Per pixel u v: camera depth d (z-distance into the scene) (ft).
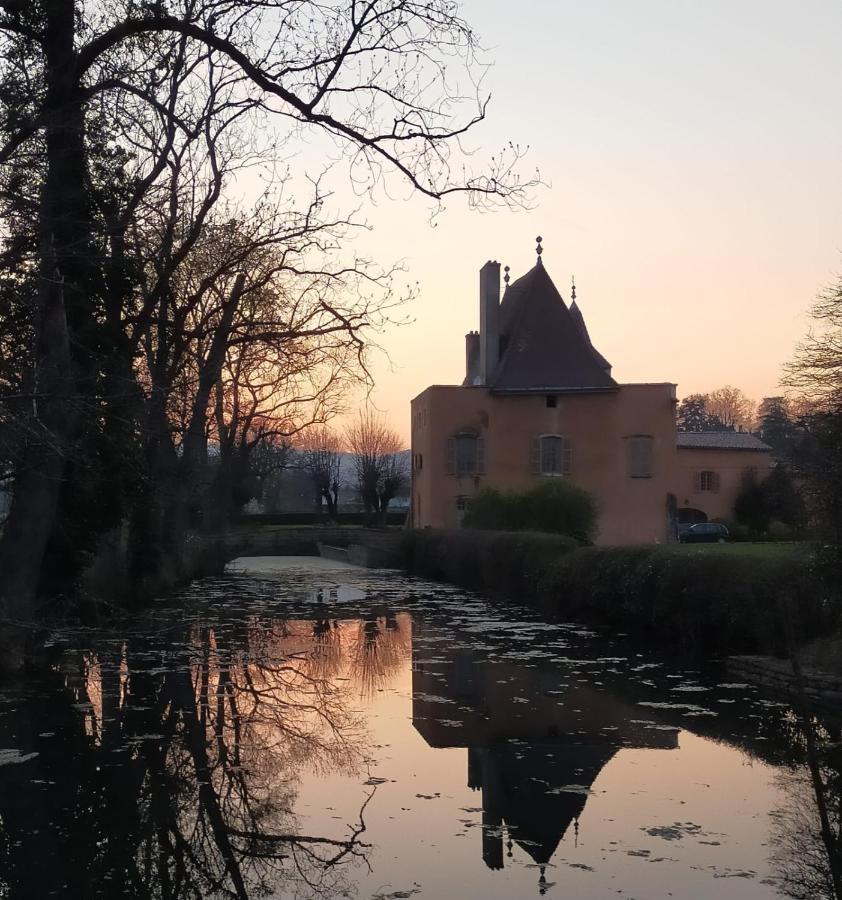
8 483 44.24
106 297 53.21
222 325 65.98
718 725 31.50
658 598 49.62
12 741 29.25
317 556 170.19
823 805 22.84
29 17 40.45
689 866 18.83
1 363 39.22
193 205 63.46
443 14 42.91
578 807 22.80
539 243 164.86
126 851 19.86
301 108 43.62
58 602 51.78
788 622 38.55
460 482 156.15
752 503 176.45
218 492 101.76
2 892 17.78
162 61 48.16
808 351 101.76
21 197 37.14
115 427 51.29
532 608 73.10
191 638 54.80
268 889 17.85
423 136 44.57
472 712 33.86
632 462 154.20
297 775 25.57
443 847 20.15
